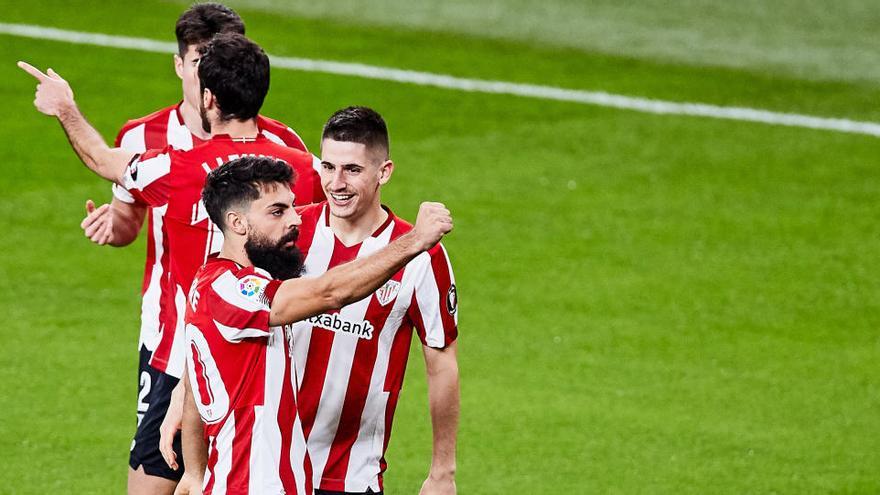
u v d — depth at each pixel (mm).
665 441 25844
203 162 18328
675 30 56812
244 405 16062
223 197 16031
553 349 29875
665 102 47750
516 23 56719
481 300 32281
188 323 16250
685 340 30594
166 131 20734
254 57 18359
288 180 16172
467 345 29922
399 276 17562
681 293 33094
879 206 39125
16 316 30609
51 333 29828
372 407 18047
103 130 42750
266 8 56688
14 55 49125
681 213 38156
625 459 25078
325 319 17594
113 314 31031
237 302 15789
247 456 16109
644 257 35188
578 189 39594
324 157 17328
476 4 59188
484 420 26438
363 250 17797
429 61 51250
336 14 56438
